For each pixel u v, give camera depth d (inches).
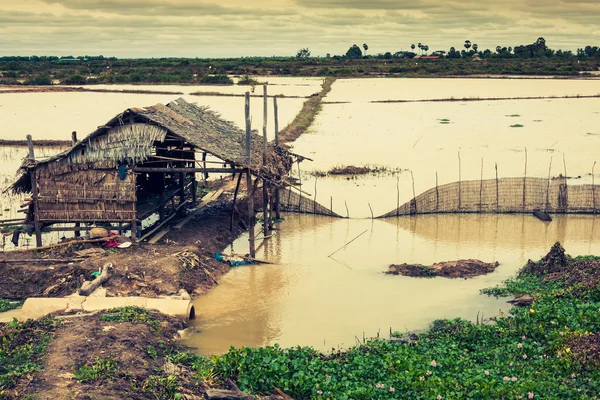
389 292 858.1
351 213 1253.7
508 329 680.4
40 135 1907.0
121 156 934.4
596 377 557.0
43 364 568.7
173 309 751.7
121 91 3208.7
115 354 592.7
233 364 597.9
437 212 1254.9
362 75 4692.4
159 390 543.8
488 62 5674.2
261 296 847.1
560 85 3769.7
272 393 567.5
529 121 2320.4
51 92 3250.5
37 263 875.4
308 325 753.6
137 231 992.2
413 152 1771.7
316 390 553.9
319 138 2016.5
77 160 935.7
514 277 906.1
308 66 5526.6
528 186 1237.1
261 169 1018.1
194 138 992.2
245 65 5354.3
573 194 1230.9
